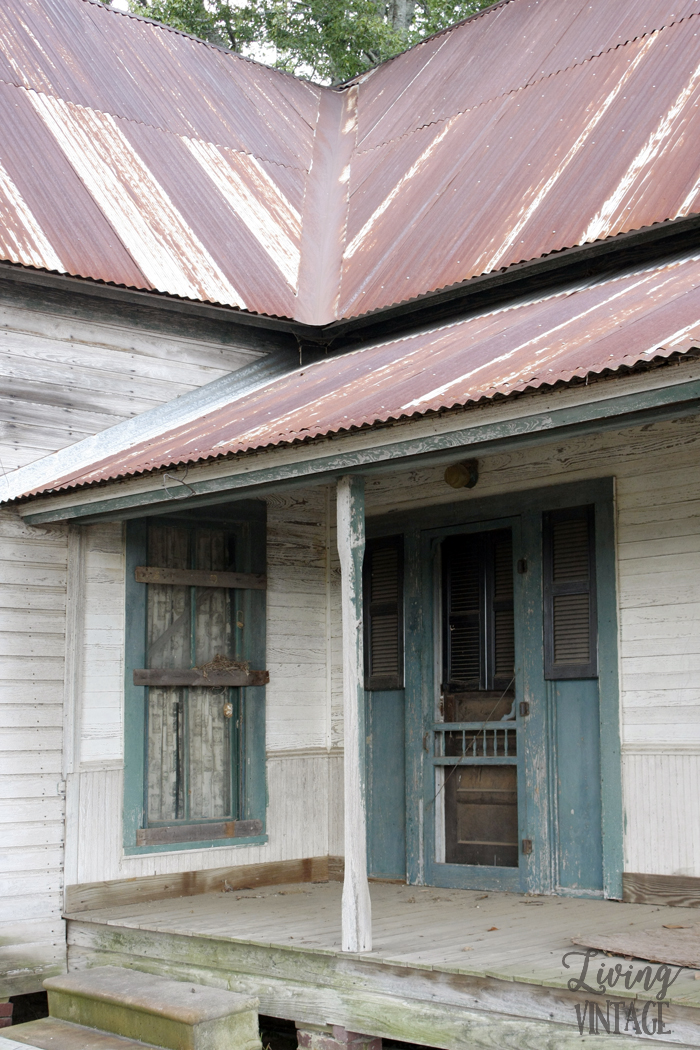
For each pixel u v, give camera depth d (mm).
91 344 8031
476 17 11047
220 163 9703
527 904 7082
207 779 8359
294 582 8906
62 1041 5973
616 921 6363
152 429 8172
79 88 9359
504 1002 5156
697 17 8625
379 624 8672
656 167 7535
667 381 4793
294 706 8789
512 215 8180
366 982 5719
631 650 7145
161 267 8227
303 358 9094
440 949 5766
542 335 6035
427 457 5793
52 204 8109
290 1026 7223
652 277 6656
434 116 10141
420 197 9242
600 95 8656
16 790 7379
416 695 8297
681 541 6988
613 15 9414
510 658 7930
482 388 5285
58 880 7477
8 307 7703
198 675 8250
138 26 10578
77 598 7770
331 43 17766
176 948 6703
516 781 7785
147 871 7867
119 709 7891
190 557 8406
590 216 7543
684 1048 4555
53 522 7715
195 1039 5637
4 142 8359
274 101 11023
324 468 6066
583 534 7527
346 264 9180
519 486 7848
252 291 8609
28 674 7512
